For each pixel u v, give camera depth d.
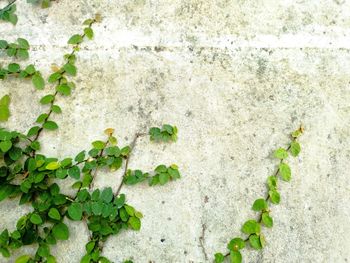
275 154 0.44
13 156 0.43
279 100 0.47
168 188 0.44
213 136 0.45
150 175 0.44
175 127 0.45
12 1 0.48
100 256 0.42
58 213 0.41
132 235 0.43
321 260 0.42
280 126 0.46
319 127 0.46
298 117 0.46
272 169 0.45
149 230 0.43
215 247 0.43
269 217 0.43
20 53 0.46
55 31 0.48
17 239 0.41
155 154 0.45
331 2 0.50
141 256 0.42
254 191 0.44
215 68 0.47
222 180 0.44
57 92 0.46
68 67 0.46
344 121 0.47
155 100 0.46
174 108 0.46
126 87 0.46
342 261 0.43
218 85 0.47
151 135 0.45
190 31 0.48
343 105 0.47
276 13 0.49
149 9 0.49
